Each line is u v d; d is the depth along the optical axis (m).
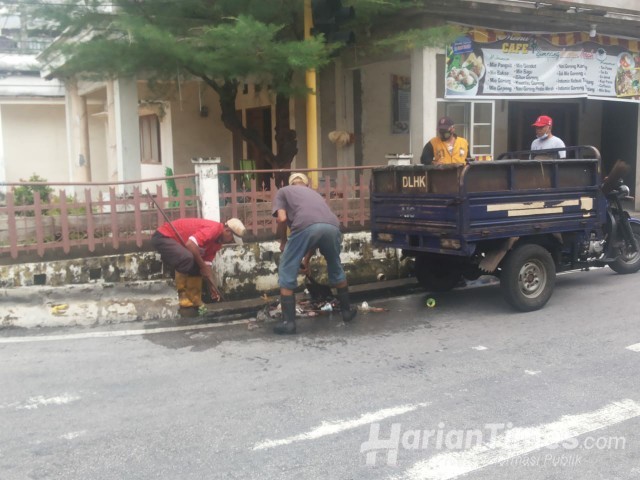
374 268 9.20
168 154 14.58
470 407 4.65
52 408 4.76
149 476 3.73
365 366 5.59
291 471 3.76
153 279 7.84
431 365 5.58
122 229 7.74
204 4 8.75
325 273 8.84
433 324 6.96
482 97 11.19
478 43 11.02
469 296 8.32
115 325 7.16
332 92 12.97
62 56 10.07
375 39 11.05
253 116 14.56
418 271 8.27
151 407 4.75
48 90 19.05
